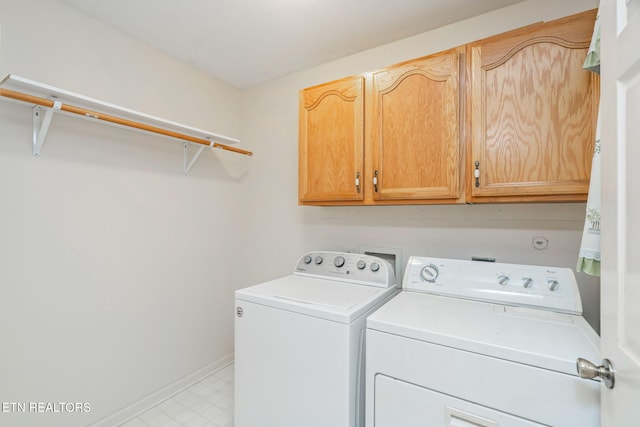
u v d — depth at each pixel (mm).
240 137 2625
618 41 657
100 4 1559
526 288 1328
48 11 1503
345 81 1726
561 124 1191
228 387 2170
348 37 1885
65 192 1570
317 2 1558
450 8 1618
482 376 954
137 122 1782
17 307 1412
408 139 1523
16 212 1409
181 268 2156
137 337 1891
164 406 1948
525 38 1259
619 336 648
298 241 2342
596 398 805
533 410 882
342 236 2146
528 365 894
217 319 2416
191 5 1570
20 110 1420
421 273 1555
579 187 1155
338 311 1250
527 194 1249
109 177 1754
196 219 2262
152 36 1850
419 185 1491
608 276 699
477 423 954
